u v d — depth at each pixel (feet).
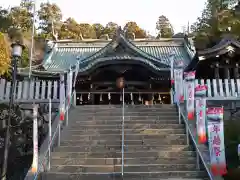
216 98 48.19
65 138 38.42
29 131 46.26
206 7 121.90
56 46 86.02
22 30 129.90
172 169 31.78
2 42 64.49
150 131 39.42
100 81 71.15
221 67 58.44
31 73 65.67
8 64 65.36
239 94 48.47
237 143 34.22
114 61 64.49
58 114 45.55
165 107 47.39
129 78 71.20
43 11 169.78
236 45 55.52
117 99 77.41
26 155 43.86
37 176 30.22
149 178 30.04
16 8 153.99
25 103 49.29
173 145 35.76
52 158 33.68
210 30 100.94
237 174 28.68
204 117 34.01
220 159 28.50
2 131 44.52
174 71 52.06
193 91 39.91
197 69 60.95
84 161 33.42
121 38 65.87
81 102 71.46
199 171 30.66
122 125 38.42
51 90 51.06
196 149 33.42
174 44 86.53
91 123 42.24
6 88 49.47
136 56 66.49
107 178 30.50
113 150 35.47
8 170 40.55
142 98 76.89
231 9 102.27
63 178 30.60
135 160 33.32
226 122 40.57
